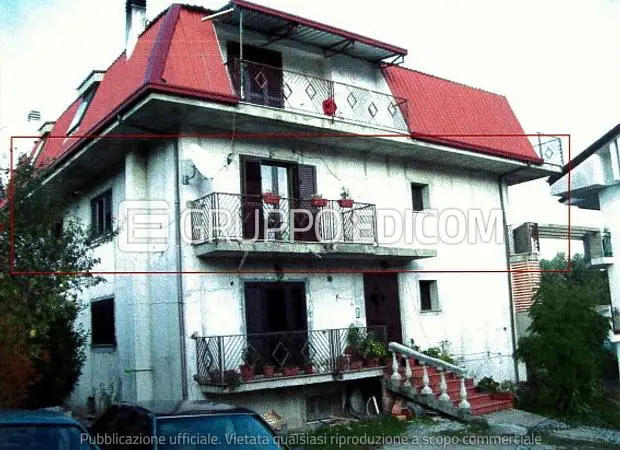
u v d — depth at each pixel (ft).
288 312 46.52
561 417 47.78
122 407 22.97
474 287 59.98
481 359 58.70
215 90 41.16
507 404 49.80
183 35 42.93
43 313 32.07
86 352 53.78
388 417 47.03
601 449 38.60
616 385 66.39
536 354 51.24
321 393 47.37
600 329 51.52
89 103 55.88
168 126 43.16
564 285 56.29
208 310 42.47
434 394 47.11
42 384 44.39
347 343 48.67
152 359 44.42
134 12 49.24
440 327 56.39
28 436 17.71
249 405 43.11
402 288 54.44
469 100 61.31
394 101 53.72
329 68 50.88
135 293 44.75
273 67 45.14
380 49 51.06
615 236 72.54
